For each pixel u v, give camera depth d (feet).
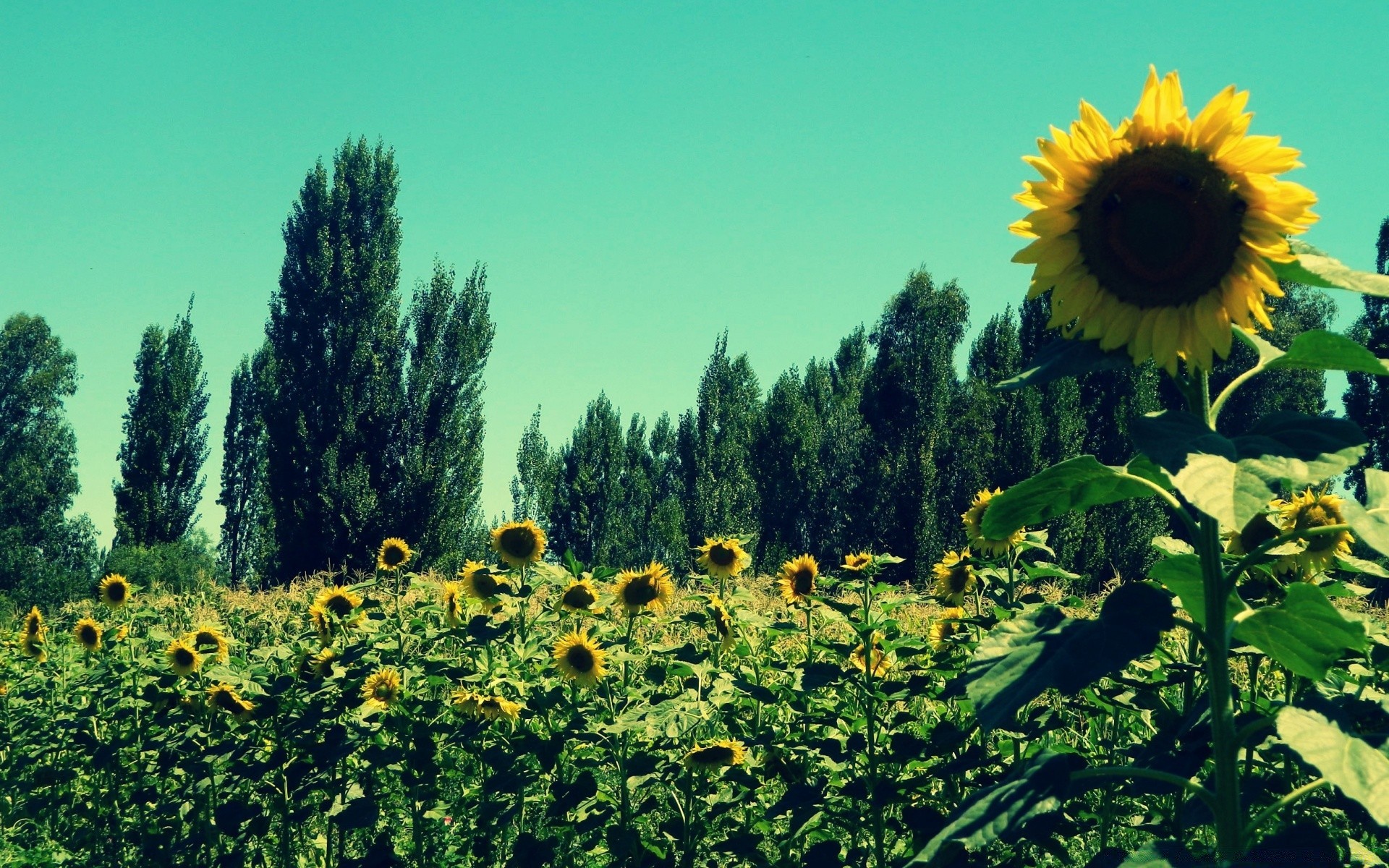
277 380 122.83
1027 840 12.21
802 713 15.94
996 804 7.00
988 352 125.90
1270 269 6.23
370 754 18.54
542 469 152.15
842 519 135.23
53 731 25.35
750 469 141.49
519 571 21.25
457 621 21.63
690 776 16.17
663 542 141.59
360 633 23.45
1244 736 6.54
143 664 25.20
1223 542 10.72
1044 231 6.57
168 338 147.02
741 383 159.12
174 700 22.40
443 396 122.62
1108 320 6.51
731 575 20.06
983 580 15.94
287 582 116.47
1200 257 6.29
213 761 20.63
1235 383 6.50
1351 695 10.09
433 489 120.16
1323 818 12.59
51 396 194.80
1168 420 5.97
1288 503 10.59
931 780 14.55
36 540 191.11
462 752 21.80
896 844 15.97
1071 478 7.07
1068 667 6.25
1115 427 106.32
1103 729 16.14
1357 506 6.09
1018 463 106.83
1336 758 5.84
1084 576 14.40
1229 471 5.50
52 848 24.07
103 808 23.95
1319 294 112.78
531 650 20.21
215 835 19.72
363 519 116.88
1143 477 7.06
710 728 18.13
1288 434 5.80
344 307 122.21
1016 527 7.64
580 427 151.74
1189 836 12.97
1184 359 6.53
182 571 127.75
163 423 143.84
